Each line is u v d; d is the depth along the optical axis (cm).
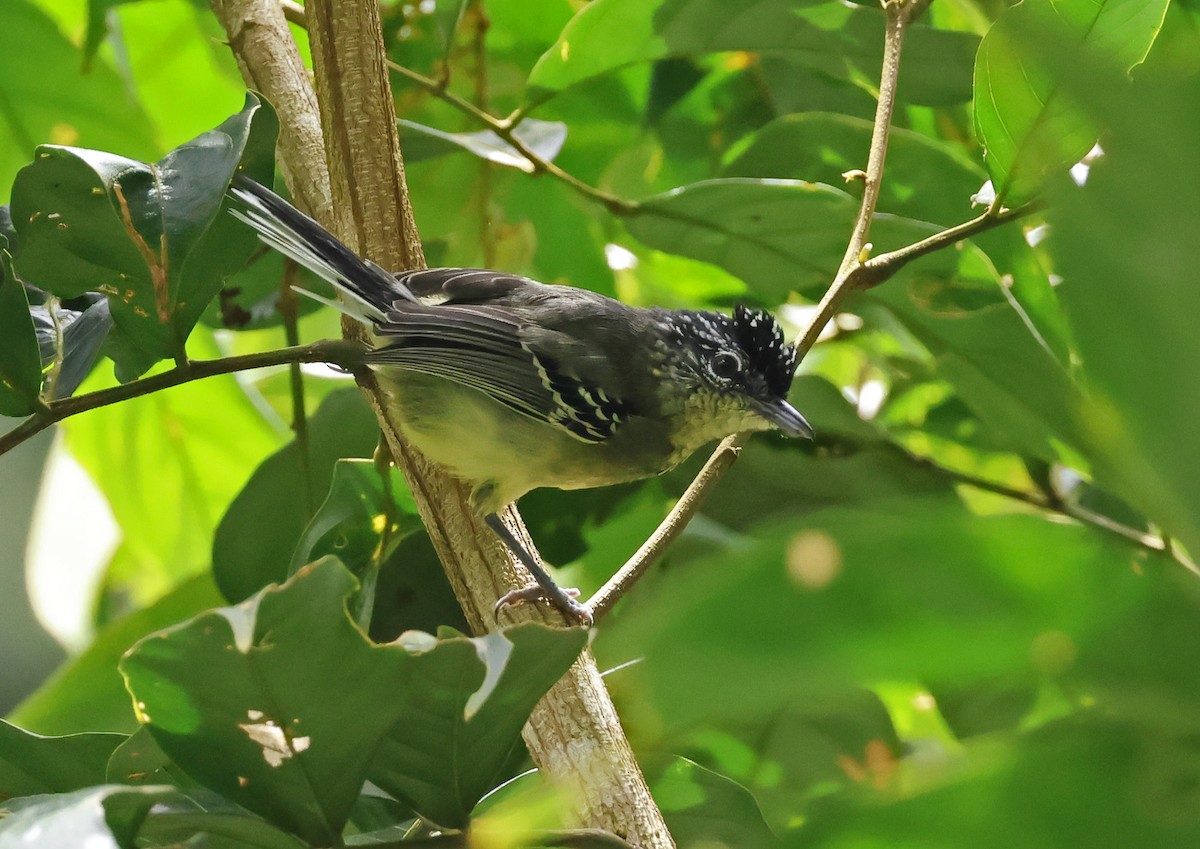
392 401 667
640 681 150
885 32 679
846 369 1002
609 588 554
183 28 918
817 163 770
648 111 861
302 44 898
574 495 775
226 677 341
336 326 954
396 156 620
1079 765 156
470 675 353
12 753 477
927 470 758
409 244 623
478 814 429
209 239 497
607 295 906
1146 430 136
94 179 461
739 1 675
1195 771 154
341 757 362
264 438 909
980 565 152
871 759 609
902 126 855
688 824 509
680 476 816
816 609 146
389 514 604
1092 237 136
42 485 970
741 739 614
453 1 728
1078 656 157
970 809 156
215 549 698
